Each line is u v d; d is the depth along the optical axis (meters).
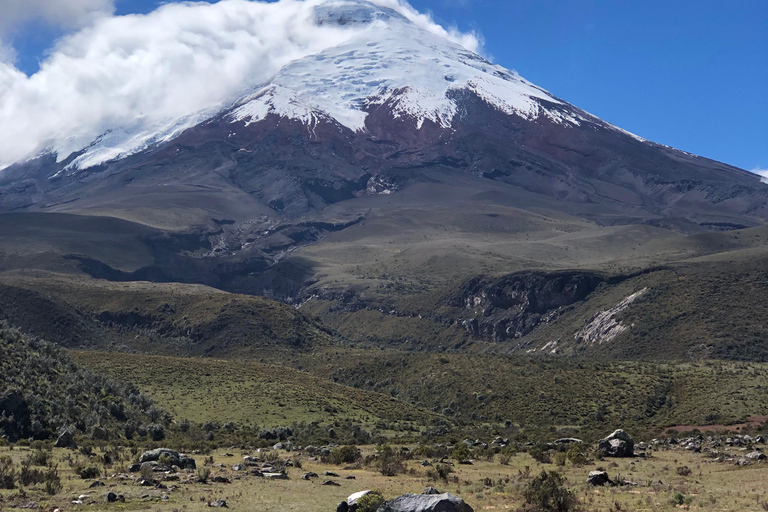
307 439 81.81
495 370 159.88
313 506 32.88
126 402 86.31
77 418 74.12
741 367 145.25
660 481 41.19
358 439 84.69
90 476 39.94
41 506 31.48
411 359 187.12
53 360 84.12
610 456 57.75
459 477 44.06
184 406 104.69
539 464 53.00
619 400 130.00
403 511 28.00
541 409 132.00
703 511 31.70
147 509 31.28
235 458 53.31
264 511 31.66
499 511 32.22
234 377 123.94
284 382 124.38
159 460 43.97
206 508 31.69
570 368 153.25
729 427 95.12
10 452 51.44
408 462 52.47
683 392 128.75
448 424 115.56
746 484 39.84
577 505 33.03
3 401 67.88
